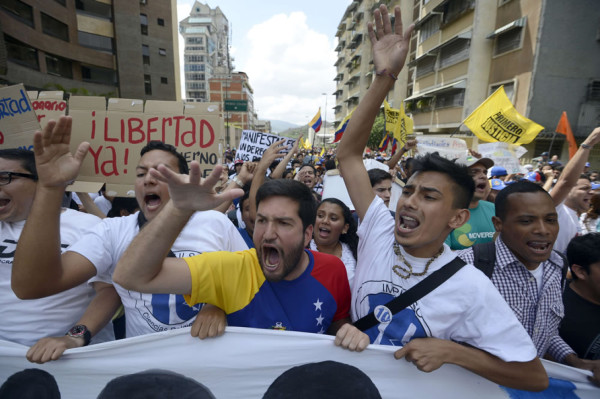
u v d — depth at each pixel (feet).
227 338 4.62
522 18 49.85
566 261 6.11
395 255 4.91
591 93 47.32
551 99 47.91
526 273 5.63
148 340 4.71
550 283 5.65
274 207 4.41
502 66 55.01
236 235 6.48
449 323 4.34
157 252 3.62
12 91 6.80
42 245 4.02
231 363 4.66
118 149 8.84
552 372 4.85
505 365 4.16
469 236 9.28
